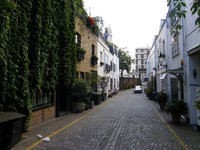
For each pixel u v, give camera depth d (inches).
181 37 510.0
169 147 287.3
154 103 907.4
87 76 807.7
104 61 1218.6
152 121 484.1
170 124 446.9
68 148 280.4
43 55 422.3
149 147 287.7
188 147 286.7
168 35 701.3
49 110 498.0
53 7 482.6
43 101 470.6
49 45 447.8
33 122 421.1
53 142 307.9
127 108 739.4
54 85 491.2
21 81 351.3
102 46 1151.6
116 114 596.7
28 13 374.3
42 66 418.0
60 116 553.0
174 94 643.5
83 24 756.0
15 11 330.3
